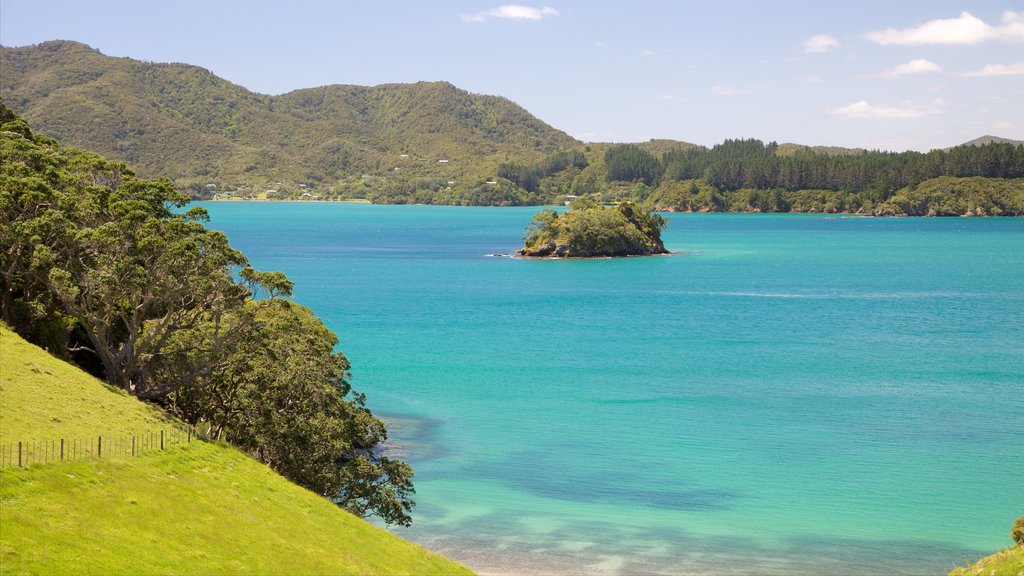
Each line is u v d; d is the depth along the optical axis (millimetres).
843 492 78500
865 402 112688
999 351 151250
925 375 130125
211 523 47062
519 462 87562
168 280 68688
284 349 71812
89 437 52750
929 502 75875
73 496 43875
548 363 139750
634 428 100250
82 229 71375
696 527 70562
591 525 70875
